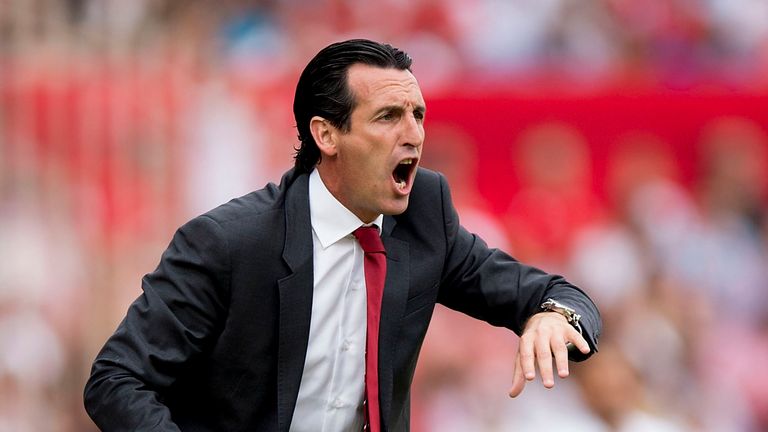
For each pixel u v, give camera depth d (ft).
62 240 97.86
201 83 102.22
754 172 109.40
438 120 107.76
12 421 94.22
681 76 125.08
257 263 34.65
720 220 109.50
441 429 91.09
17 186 98.53
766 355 104.99
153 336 34.06
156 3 112.98
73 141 99.60
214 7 121.08
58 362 95.96
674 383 99.14
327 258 35.96
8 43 102.63
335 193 35.94
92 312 96.94
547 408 86.99
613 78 114.83
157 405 33.09
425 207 37.29
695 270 107.86
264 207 35.65
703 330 104.22
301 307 35.01
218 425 35.37
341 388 36.19
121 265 97.91
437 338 92.73
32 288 96.43
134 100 100.58
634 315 103.30
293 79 103.86
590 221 107.45
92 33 105.40
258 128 101.14
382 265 35.91
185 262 34.40
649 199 108.17
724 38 130.21
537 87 108.58
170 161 100.17
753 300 108.06
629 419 84.69
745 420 101.50
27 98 99.86
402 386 36.55
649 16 129.49
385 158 34.83
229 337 34.60
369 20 127.95
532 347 34.09
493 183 107.65
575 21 128.06
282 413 34.78
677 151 110.11
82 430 95.61
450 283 37.93
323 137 35.47
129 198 99.30
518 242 106.63
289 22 125.39
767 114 110.73
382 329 35.58
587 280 105.60
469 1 128.67
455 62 126.11
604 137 108.78
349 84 34.83
